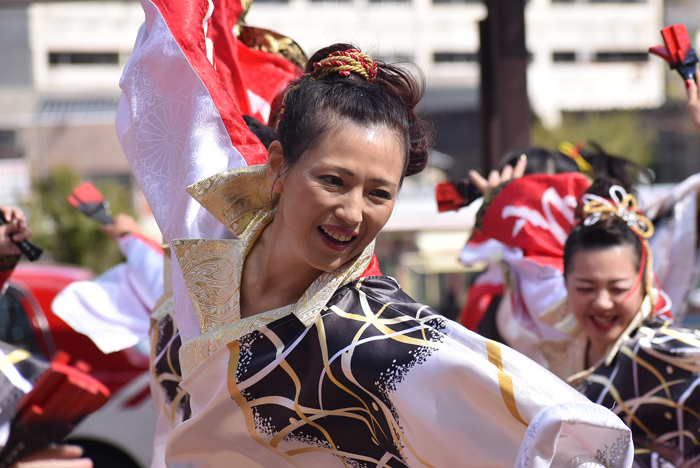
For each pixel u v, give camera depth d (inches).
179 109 158.4
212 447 141.6
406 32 1793.8
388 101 120.3
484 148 360.8
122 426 395.5
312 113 119.3
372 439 131.6
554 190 238.1
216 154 155.2
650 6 2015.3
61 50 1729.8
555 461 120.0
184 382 142.2
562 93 1990.7
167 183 159.6
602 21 1998.0
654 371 186.9
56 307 262.2
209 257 146.3
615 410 191.3
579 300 193.2
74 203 270.2
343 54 126.3
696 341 182.7
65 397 194.4
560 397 114.3
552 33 1995.6
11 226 223.0
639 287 191.5
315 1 1704.0
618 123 1577.3
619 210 198.4
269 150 129.0
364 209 119.0
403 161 121.7
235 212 146.3
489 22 358.3
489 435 118.0
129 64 165.2
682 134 1612.9
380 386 124.2
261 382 133.6
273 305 138.2
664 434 189.0
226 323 141.9
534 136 1577.3
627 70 2009.1
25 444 197.0
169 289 173.3
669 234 244.2
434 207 960.3
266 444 138.0
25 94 1678.2
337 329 129.0
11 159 1599.4
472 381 117.5
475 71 1828.2
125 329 258.8
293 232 122.6
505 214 238.5
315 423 133.5
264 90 194.4
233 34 189.0
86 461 205.8
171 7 162.2
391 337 125.3
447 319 125.3
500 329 263.0
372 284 134.5
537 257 233.3
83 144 1615.4
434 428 120.6
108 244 1272.1
